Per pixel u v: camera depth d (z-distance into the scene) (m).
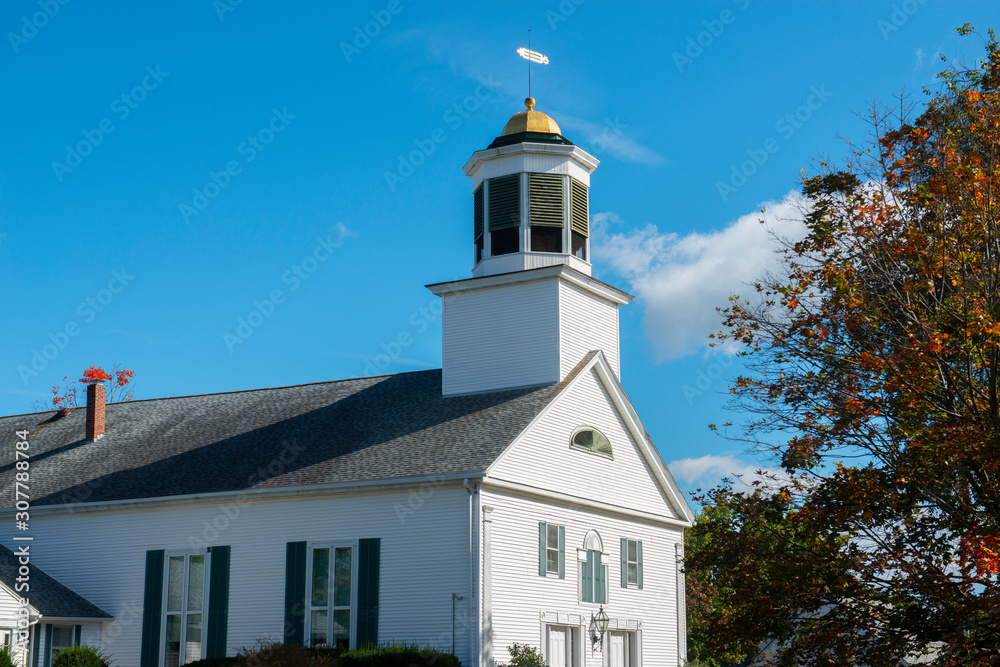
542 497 29.22
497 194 34.56
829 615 19.84
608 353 34.81
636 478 33.91
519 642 27.23
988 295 18.42
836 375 19.73
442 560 26.89
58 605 29.86
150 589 30.45
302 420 34.72
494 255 34.34
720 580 21.23
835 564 19.20
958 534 18.95
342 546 28.30
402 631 26.86
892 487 19.27
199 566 30.19
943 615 18.58
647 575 33.38
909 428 19.28
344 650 25.73
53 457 37.50
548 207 34.03
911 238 18.97
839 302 19.28
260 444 33.22
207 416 37.81
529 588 27.98
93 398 38.69
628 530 32.94
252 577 29.16
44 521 32.88
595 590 30.69
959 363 19.20
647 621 32.78
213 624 29.17
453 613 26.36
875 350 19.30
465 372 33.59
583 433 31.75
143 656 29.97
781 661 19.67
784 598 19.64
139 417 39.75
